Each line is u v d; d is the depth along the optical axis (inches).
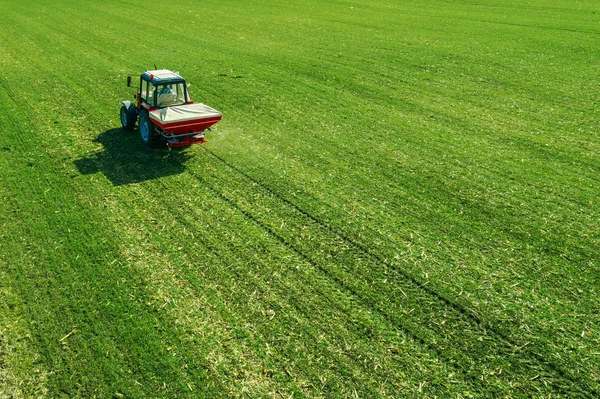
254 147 612.4
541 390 297.4
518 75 932.6
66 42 1151.6
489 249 423.8
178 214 465.7
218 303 358.9
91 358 315.6
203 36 1240.2
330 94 822.5
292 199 494.3
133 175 538.3
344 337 332.8
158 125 551.8
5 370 307.9
